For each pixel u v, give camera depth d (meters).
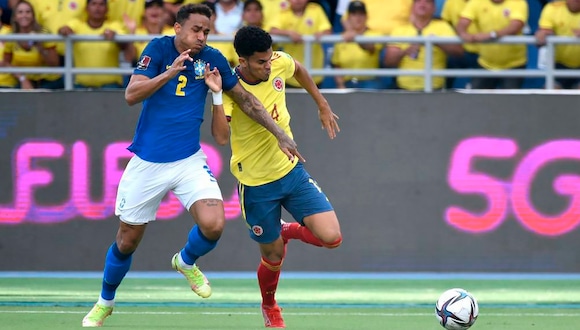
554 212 38.28
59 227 38.47
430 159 38.22
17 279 36.69
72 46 39.59
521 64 40.78
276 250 24.89
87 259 38.47
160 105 23.34
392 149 38.22
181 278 37.03
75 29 41.25
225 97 23.97
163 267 38.44
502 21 39.88
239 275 37.81
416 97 38.19
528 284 35.84
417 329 25.66
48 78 41.56
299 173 24.66
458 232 38.28
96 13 41.19
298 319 27.70
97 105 38.25
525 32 43.16
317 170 38.19
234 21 42.31
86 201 38.41
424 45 38.94
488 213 38.25
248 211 24.84
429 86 38.97
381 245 38.31
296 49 40.09
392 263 38.28
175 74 22.20
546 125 38.19
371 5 41.94
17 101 38.28
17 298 32.19
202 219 23.30
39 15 41.81
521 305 31.27
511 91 38.19
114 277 24.55
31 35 39.22
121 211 23.89
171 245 38.44
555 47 40.56
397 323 26.92
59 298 32.25
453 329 22.61
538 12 43.06
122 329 24.72
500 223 38.28
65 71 39.53
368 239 38.31
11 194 38.38
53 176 38.34
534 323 27.09
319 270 38.47
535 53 41.88
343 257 38.38
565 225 38.31
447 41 38.78
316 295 33.22
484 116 38.12
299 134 38.12
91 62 40.53
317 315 28.67
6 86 41.75
